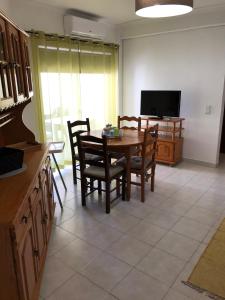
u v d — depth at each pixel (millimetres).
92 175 2902
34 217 1747
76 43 3951
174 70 4438
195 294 1813
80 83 4156
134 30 4645
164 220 2750
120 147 2957
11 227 1258
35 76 3490
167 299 1773
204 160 4473
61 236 2484
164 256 2197
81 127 4355
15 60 2014
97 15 4078
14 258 1317
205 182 3750
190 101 4387
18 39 2164
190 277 1965
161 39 4449
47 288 1872
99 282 1927
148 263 2117
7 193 1558
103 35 4359
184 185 3648
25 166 2008
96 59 4387
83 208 3023
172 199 3229
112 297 1794
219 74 4000
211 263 2109
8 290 1381
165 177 3949
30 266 1577
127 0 3350
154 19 4336
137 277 1972
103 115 4750
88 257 2193
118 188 3213
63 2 3418
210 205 3070
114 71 4793
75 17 3744
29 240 1574
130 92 5086
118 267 2076
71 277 1976
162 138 4445
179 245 2340
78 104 4176
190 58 4223
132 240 2420
